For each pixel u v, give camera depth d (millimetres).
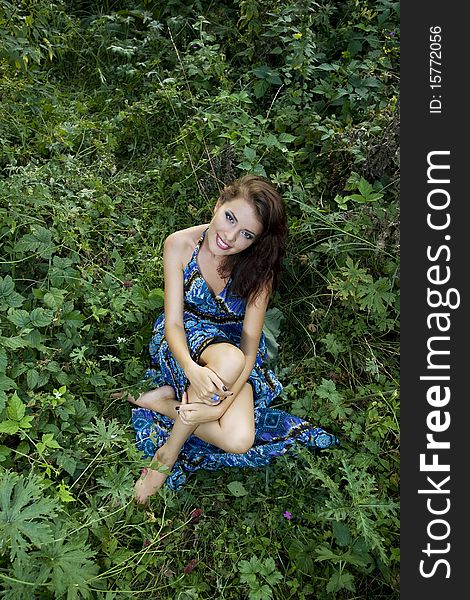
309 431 2891
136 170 3893
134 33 4648
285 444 2824
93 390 2883
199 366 2574
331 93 3848
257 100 4082
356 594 2504
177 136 3840
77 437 2598
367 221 3227
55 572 2061
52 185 3361
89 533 2416
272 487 2760
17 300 2717
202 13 4496
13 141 3701
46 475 2525
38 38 4203
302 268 3373
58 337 2791
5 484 2068
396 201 3301
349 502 2578
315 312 3229
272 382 2980
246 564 2416
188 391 2625
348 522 2564
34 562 2109
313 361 3154
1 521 2000
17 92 3857
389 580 2475
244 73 4188
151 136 4020
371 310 3227
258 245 2623
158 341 2963
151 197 3670
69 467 2471
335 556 2430
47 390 2740
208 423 2607
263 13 4121
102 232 3393
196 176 3604
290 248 3346
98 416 2842
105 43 4469
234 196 2529
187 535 2594
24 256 3041
